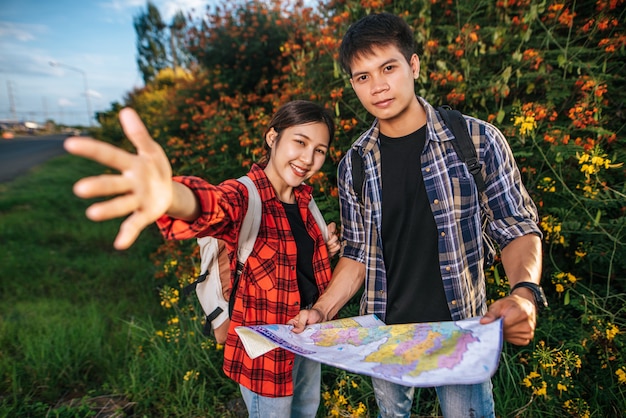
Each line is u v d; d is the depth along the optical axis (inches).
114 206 30.5
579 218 96.0
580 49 102.7
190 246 153.8
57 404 105.7
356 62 56.4
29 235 262.8
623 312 92.4
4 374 115.7
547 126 101.3
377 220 62.0
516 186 56.0
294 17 202.1
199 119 195.2
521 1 107.1
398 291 62.7
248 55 238.5
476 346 41.0
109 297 173.2
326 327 56.9
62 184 453.4
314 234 67.5
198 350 110.9
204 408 99.1
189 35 271.9
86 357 121.8
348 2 134.1
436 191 57.4
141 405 102.4
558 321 93.1
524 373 86.4
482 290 61.6
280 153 62.8
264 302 59.8
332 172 116.0
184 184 41.9
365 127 116.9
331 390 98.3
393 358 44.1
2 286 184.9
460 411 58.7
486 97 108.0
